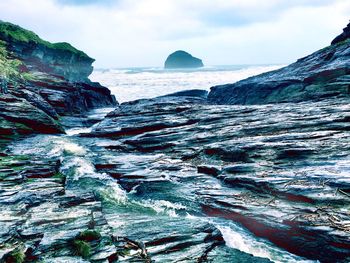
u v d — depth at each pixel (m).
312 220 10.27
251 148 17.02
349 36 45.69
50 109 34.88
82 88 56.38
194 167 17.42
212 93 55.09
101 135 27.39
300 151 15.33
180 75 163.88
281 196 12.16
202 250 9.53
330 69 32.78
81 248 8.80
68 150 22.48
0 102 27.67
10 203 11.92
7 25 67.50
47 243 9.05
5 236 9.20
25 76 42.00
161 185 15.57
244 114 25.58
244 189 13.62
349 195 10.92
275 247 10.59
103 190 15.39
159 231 10.59
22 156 19.80
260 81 43.62
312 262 9.71
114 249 8.98
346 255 9.18
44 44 76.19
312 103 25.84
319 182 12.08
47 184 14.55
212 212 12.79
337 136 16.47
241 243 10.64
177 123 26.61
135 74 194.25
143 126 27.12
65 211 11.59
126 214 12.48
